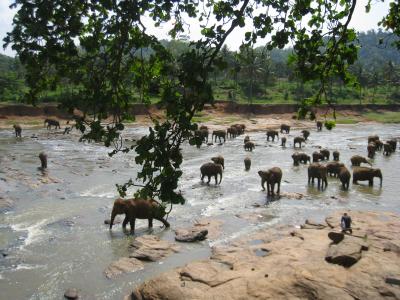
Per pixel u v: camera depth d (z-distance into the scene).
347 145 41.59
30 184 20.92
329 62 4.98
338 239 12.38
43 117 57.28
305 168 28.56
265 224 15.70
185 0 4.91
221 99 75.69
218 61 4.00
